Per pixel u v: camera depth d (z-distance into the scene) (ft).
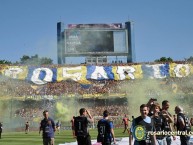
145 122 29.89
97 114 203.21
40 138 100.37
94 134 110.83
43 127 48.32
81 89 224.33
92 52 238.07
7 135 121.19
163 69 237.04
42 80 226.58
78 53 237.25
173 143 57.06
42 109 204.74
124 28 242.58
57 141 83.97
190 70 234.17
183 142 38.37
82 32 238.27
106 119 39.83
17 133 139.74
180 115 38.83
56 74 231.91
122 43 242.37
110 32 240.94
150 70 237.04
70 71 235.20
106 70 238.07
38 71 231.30
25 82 223.92
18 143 81.05
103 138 39.32
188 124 38.83
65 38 237.66
